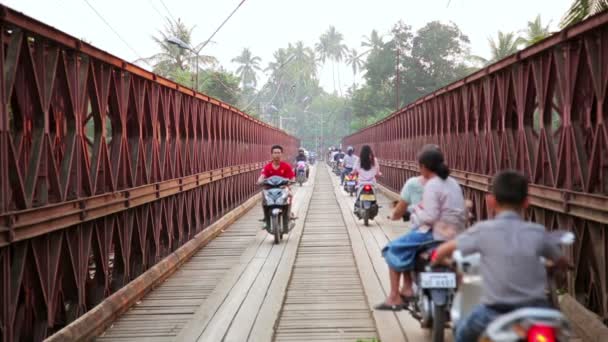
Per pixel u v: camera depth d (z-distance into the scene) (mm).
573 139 6086
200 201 13641
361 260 10141
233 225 15727
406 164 19391
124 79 7992
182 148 11852
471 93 10820
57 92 6473
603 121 5566
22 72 5402
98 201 6777
